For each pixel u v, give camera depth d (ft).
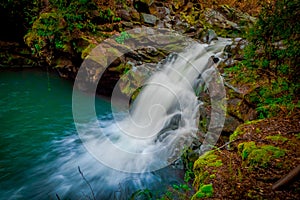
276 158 9.75
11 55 35.29
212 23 31.89
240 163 10.35
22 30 35.76
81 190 15.47
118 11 31.12
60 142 20.76
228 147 11.94
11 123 23.32
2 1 33.01
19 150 19.49
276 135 11.55
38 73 34.63
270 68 16.12
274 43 16.39
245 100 15.70
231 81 17.56
